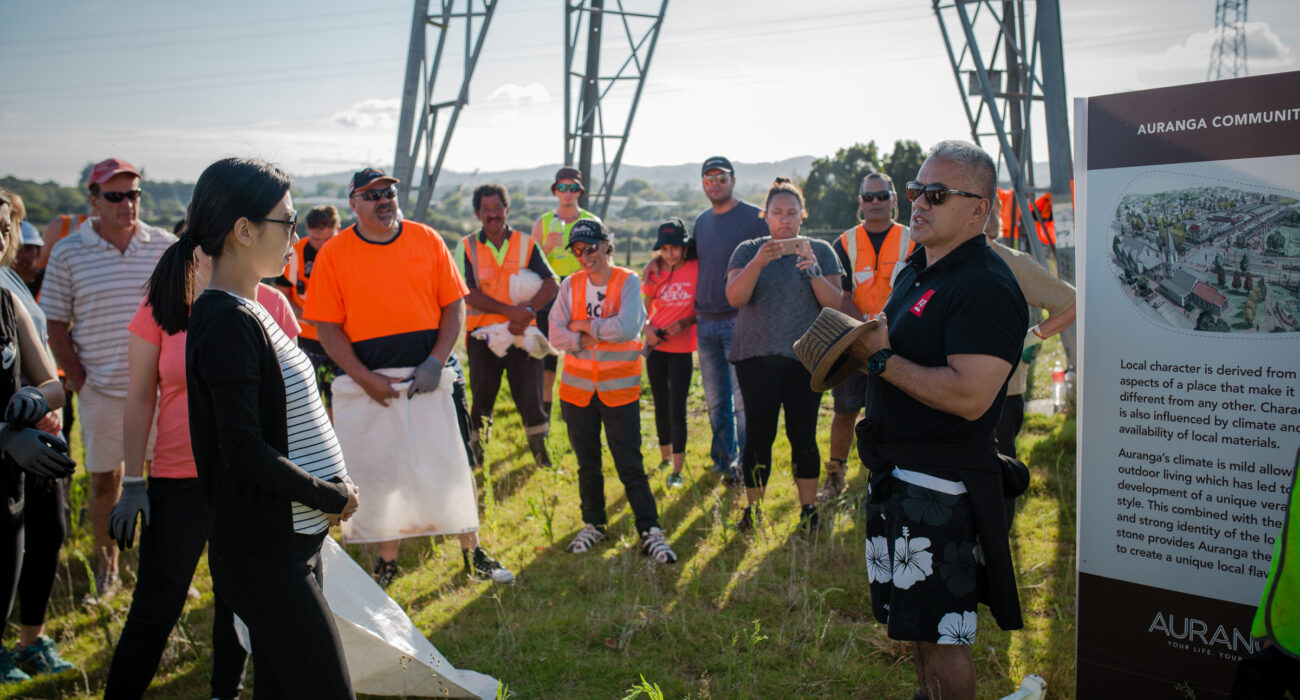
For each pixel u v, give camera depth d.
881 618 2.89
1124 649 3.09
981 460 2.72
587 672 3.74
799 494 5.23
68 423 6.24
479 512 5.88
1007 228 12.12
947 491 2.70
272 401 2.37
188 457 3.35
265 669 2.55
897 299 2.93
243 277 2.43
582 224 5.02
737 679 3.62
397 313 4.54
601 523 5.22
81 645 4.20
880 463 2.82
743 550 4.99
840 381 3.13
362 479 4.54
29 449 3.08
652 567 4.73
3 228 3.49
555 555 5.07
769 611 4.21
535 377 6.73
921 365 2.72
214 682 3.46
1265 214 2.74
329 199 147.75
